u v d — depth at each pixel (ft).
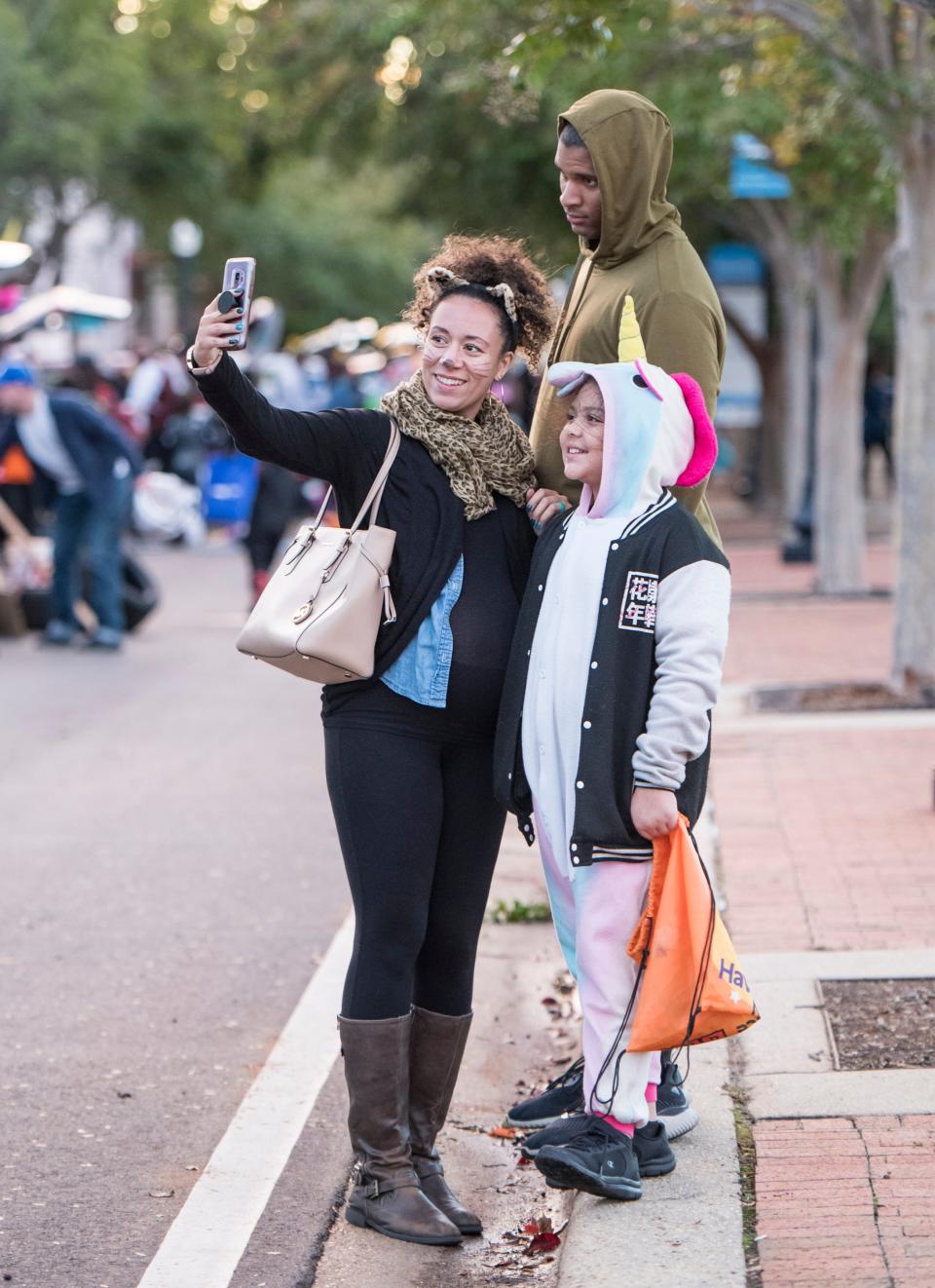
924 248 51.21
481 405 20.53
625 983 19.48
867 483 155.43
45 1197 21.83
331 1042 26.96
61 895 35.73
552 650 19.35
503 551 20.36
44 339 149.79
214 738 52.24
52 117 146.92
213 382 19.01
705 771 19.92
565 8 39.27
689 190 83.46
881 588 85.87
